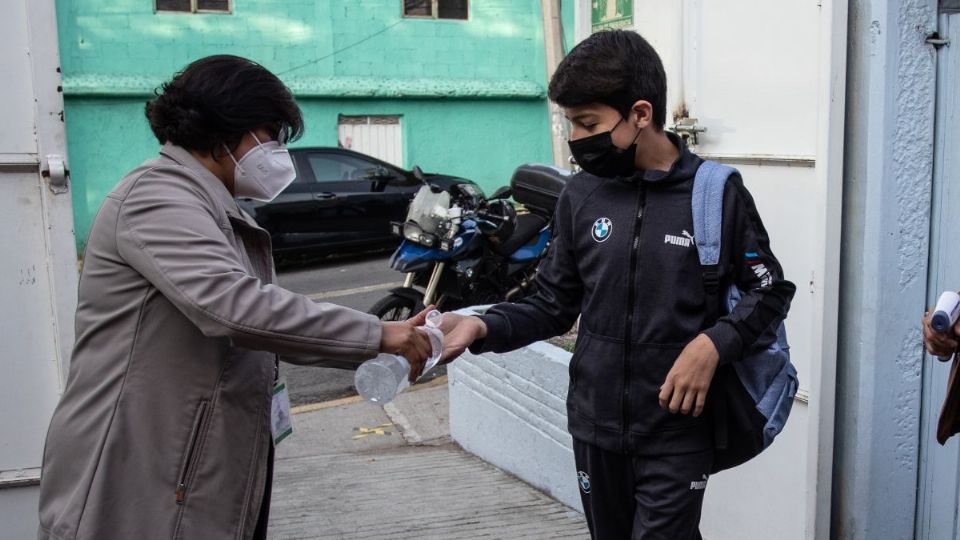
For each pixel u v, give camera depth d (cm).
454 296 681
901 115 280
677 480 232
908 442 298
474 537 393
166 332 204
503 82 1599
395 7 1530
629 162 234
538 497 447
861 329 289
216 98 209
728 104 345
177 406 205
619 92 227
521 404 466
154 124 215
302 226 1127
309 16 1483
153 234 197
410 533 400
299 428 582
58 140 313
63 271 317
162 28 1402
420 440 562
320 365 215
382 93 1512
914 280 289
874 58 278
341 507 438
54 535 204
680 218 231
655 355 231
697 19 358
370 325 208
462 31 1575
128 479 203
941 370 291
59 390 323
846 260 293
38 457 324
